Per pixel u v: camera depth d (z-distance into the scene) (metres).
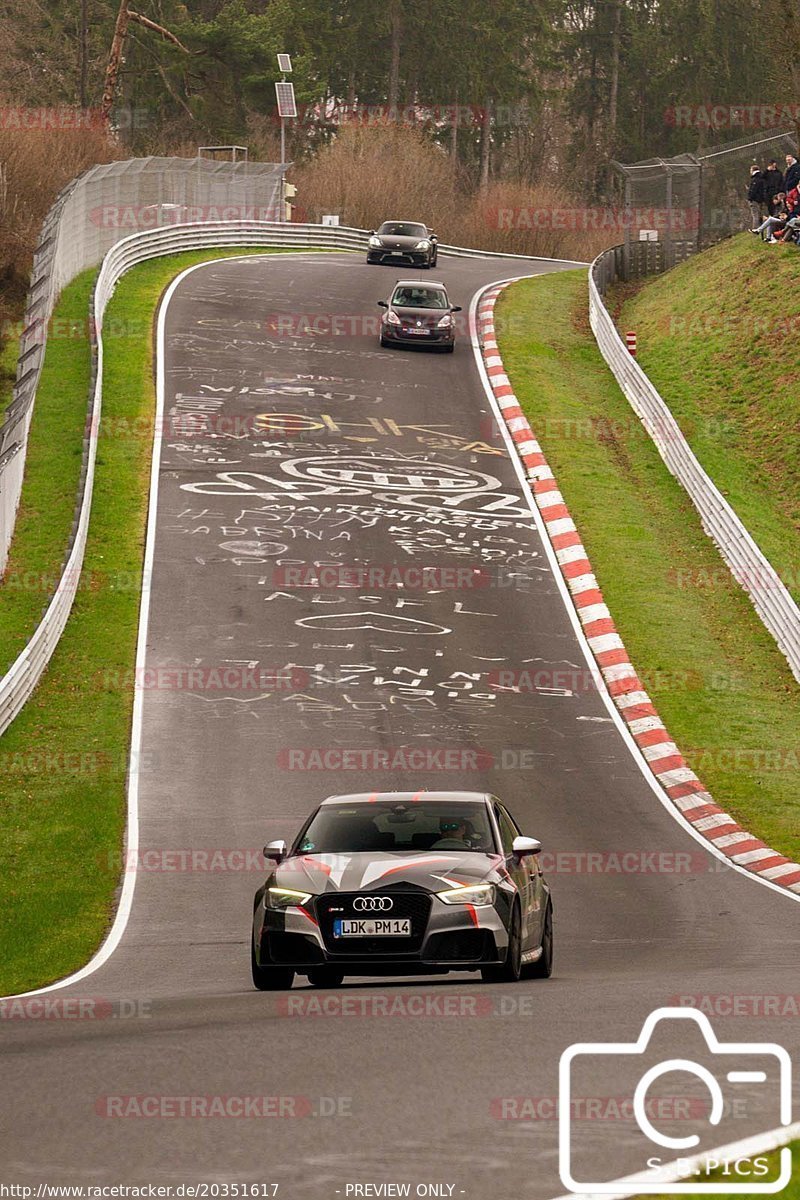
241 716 92.12
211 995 42.72
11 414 130.00
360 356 175.75
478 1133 24.11
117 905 63.28
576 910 62.38
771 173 199.12
